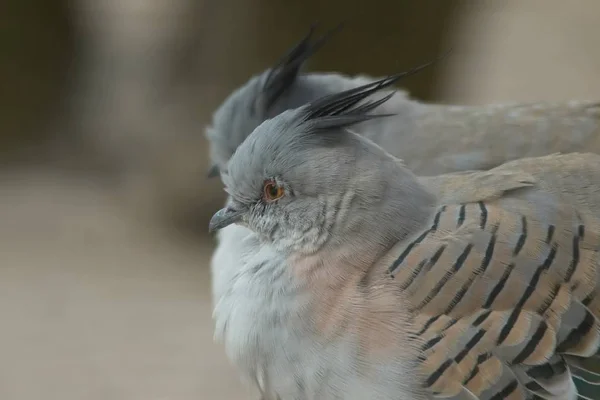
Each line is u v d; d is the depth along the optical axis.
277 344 6.45
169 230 17.28
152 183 17.30
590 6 26.86
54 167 19.38
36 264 16.47
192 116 16.50
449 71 16.61
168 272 16.33
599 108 9.11
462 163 8.87
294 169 6.52
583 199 6.70
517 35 24.62
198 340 14.64
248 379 6.94
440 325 6.10
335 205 6.41
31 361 14.09
